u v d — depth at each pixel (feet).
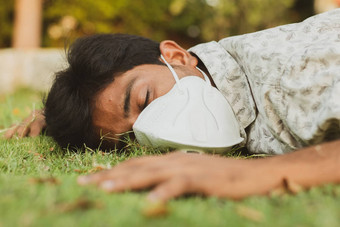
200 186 3.85
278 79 5.85
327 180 4.02
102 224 3.13
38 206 3.44
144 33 37.01
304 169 4.05
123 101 6.52
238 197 3.86
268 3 31.53
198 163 4.15
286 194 3.85
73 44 7.30
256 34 6.62
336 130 5.27
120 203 3.58
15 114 12.01
